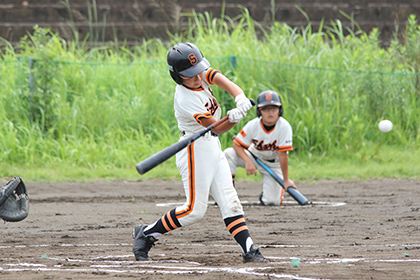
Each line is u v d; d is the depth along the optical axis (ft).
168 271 48.21
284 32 176.24
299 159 143.95
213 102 52.85
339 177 129.80
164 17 208.13
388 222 79.00
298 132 148.25
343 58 167.73
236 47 167.84
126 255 57.26
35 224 78.59
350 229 73.72
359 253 57.26
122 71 163.22
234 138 94.02
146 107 155.33
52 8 204.74
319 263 51.44
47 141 143.54
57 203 99.09
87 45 199.72
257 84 152.97
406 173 132.26
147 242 54.65
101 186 120.88
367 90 157.17
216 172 53.11
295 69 156.66
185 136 53.06
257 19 209.46
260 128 91.66
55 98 150.30
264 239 67.05
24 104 149.59
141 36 204.44
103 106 154.30
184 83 51.47
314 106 153.89
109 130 151.84
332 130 151.02
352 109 154.61
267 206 96.43
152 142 148.77
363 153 143.74
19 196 57.77
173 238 67.97
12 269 49.14
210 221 80.74
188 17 206.69
